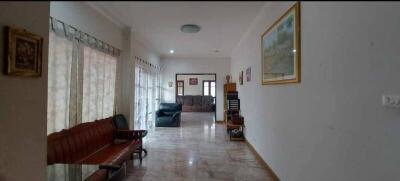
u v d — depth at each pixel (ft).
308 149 6.72
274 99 9.75
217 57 26.81
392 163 4.33
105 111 12.38
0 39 3.75
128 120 14.33
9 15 3.74
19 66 3.88
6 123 4.05
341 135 5.24
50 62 8.02
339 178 5.34
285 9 4.80
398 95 4.13
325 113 5.80
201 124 25.64
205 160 12.62
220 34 14.43
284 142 8.61
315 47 6.10
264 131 11.35
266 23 9.14
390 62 4.30
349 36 4.91
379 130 4.44
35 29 3.87
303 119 6.97
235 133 17.49
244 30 13.65
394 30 4.28
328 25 5.52
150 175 10.45
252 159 12.78
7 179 4.05
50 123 8.09
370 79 4.54
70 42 9.16
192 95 47.11
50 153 7.34
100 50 11.71
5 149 4.06
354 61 4.83
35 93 4.11
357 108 4.80
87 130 9.89
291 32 7.24
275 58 8.86
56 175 6.51
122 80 14.23
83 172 6.72
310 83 6.47
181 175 10.48
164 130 21.76
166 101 27.17
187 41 16.74
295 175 7.66
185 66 27.17
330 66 5.53
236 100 19.56
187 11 3.13
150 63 21.63
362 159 4.74
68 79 9.09
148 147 15.33
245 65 16.37
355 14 4.58
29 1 3.72
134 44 14.85
